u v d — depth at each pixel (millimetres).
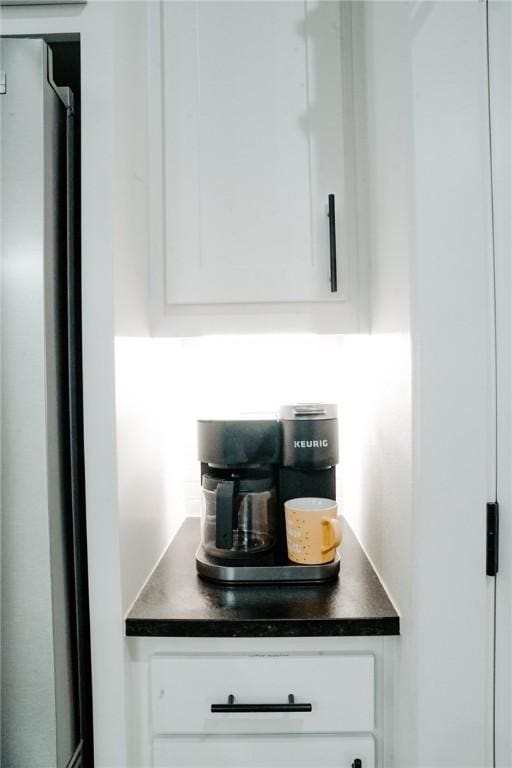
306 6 972
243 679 800
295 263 962
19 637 719
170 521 1154
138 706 813
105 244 766
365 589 887
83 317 768
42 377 717
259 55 969
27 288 718
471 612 708
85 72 766
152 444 990
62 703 744
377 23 863
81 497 833
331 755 798
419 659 708
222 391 1312
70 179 800
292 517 924
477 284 701
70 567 792
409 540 734
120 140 804
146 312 951
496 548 706
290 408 957
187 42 975
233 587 902
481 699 708
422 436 706
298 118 966
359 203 971
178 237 966
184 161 966
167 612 807
